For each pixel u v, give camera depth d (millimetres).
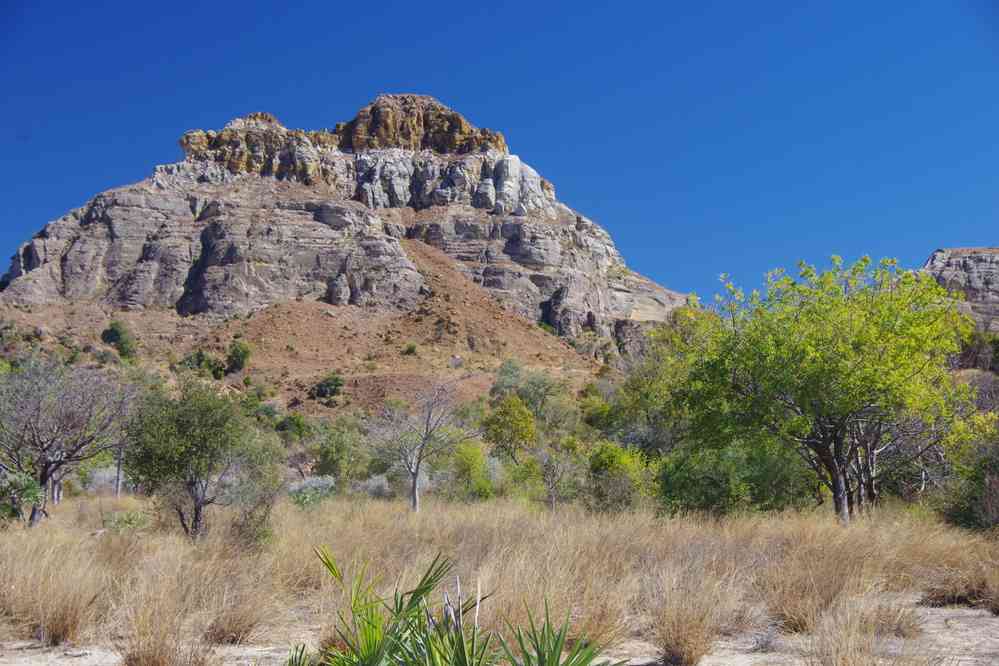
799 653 5141
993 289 133000
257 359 117188
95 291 145125
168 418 13891
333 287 143750
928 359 16156
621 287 190500
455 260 170500
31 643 5723
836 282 16734
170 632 5371
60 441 18438
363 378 103500
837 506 15680
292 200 165875
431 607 4730
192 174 175250
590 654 2914
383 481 32656
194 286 142375
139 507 21094
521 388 78812
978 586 7430
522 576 5980
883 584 7699
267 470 14906
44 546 8789
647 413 29094
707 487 18328
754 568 8336
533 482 30031
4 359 89000
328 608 6160
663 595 6062
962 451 15805
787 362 15469
